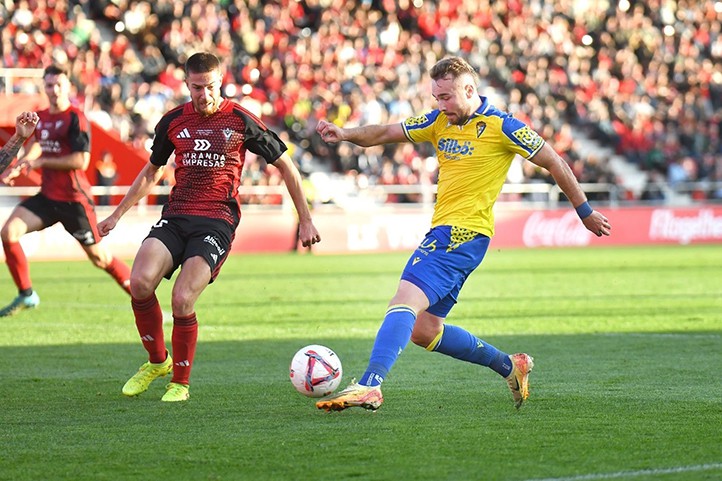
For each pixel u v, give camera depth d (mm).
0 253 77625
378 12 111562
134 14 97625
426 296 20547
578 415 21266
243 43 100750
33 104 74875
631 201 101812
